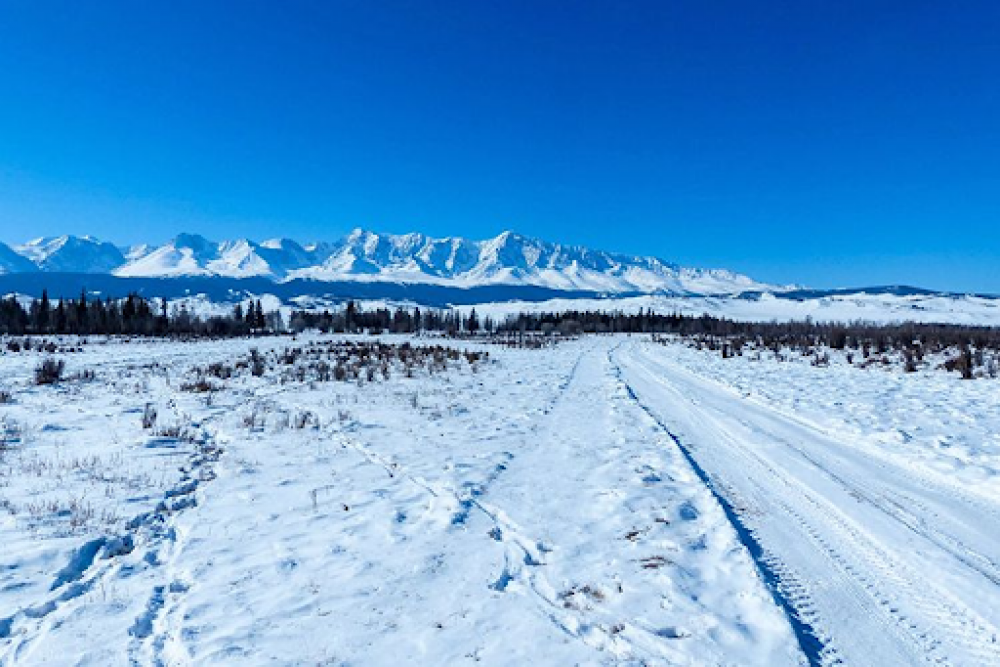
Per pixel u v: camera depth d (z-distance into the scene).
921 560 6.31
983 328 85.62
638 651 4.59
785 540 6.91
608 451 11.52
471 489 8.89
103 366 27.58
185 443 12.01
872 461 10.71
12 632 4.96
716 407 17.23
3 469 9.73
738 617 5.13
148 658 4.54
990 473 9.35
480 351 43.88
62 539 6.82
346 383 22.12
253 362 29.41
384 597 5.53
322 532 7.22
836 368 29.25
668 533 7.09
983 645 4.71
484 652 4.60
